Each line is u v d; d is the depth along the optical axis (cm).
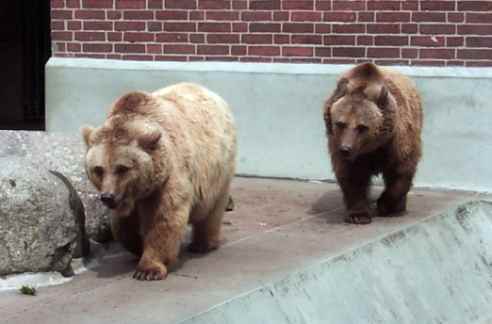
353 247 657
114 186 517
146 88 1020
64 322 478
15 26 1455
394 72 790
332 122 718
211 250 654
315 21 976
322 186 952
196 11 1008
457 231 795
